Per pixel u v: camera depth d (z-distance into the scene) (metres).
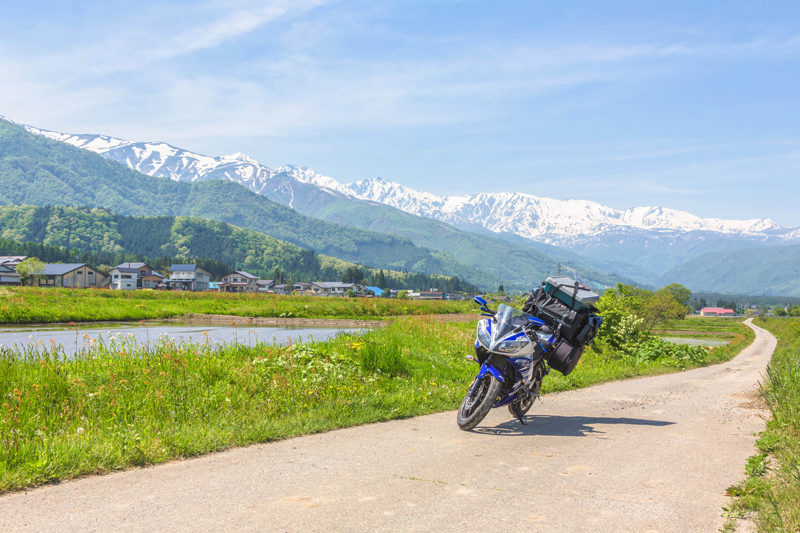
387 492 4.43
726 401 10.91
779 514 3.85
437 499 4.29
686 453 6.09
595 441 6.66
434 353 15.14
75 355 9.81
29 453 4.97
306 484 4.61
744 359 33.34
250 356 10.77
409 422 7.66
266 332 29.72
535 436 6.87
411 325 20.34
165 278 173.88
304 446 6.07
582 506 4.21
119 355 9.70
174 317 40.66
